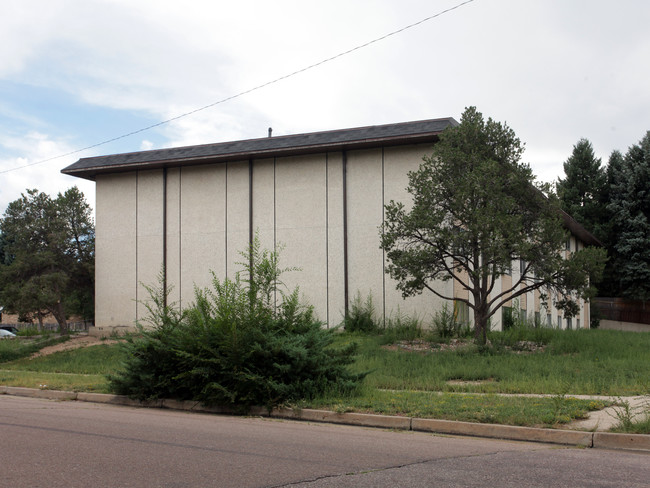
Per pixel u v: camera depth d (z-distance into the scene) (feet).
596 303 175.42
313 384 38.32
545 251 62.95
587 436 27.45
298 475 20.45
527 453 25.04
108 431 29.55
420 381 46.11
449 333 77.66
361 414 33.47
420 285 66.23
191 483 19.26
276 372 37.99
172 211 99.55
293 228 90.84
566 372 48.49
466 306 82.33
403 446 26.43
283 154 91.40
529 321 97.71
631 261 172.76
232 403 37.88
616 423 29.17
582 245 154.20
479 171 62.59
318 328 42.22
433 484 19.31
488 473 20.97
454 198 64.69
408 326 79.25
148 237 100.83
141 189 102.17
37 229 106.83
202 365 39.50
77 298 141.90
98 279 103.45
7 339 114.52
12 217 107.34
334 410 34.76
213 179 97.25
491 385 43.93
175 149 100.68
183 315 42.98
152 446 25.52
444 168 66.28
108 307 102.22
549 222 61.93
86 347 89.20
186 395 40.75
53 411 37.93
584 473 21.12
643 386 40.91
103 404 43.42
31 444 25.76
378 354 62.59
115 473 20.53
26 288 100.12
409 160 85.46
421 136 82.12
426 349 67.67
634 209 176.55
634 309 177.27
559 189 65.57
